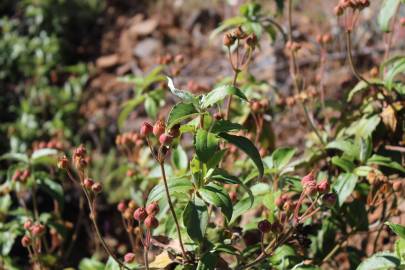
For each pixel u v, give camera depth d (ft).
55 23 32.48
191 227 10.73
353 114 16.24
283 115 22.22
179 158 14.53
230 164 17.29
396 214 14.49
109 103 28.37
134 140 16.97
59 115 27.50
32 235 13.98
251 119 16.46
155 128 10.32
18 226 16.02
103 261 21.24
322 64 17.25
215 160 11.18
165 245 12.07
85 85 29.50
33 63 30.40
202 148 10.46
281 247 12.50
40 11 32.35
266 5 28.43
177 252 11.95
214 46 29.76
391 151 15.37
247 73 17.19
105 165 24.36
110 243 22.03
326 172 15.28
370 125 14.84
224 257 15.87
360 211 14.08
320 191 10.89
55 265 17.58
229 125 10.73
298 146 21.57
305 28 27.14
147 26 31.71
